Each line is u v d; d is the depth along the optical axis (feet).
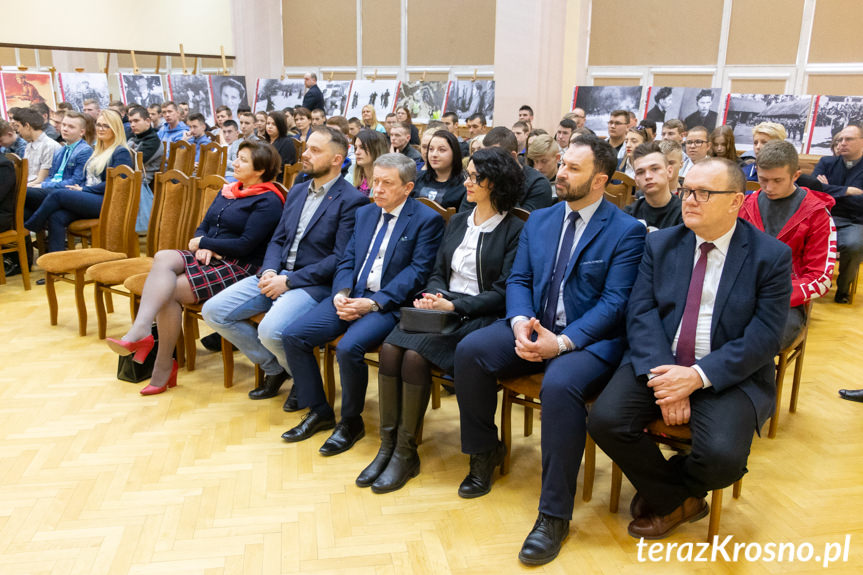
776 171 9.01
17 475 7.76
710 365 6.28
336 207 9.82
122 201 13.08
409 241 8.92
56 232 15.42
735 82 24.82
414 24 31.48
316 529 6.88
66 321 13.23
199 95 30.12
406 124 16.44
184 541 6.66
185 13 31.50
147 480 7.73
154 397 9.95
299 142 21.85
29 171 18.61
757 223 9.57
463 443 7.49
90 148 17.31
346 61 33.58
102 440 8.63
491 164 7.93
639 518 6.89
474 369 7.13
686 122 22.33
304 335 8.59
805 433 8.93
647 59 26.30
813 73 23.32
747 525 6.97
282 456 8.34
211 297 10.24
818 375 10.87
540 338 6.92
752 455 8.38
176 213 11.81
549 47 23.20
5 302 14.35
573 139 7.28
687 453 7.09
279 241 10.39
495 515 7.18
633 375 6.66
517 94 23.41
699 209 6.31
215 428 9.03
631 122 17.87
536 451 8.63
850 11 22.33
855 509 7.23
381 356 7.81
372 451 8.52
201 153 19.10
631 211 10.91
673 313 6.72
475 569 6.31
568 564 6.40
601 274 7.31
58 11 26.37
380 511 7.22
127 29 28.99
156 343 10.61
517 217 8.36
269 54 33.63
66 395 9.92
